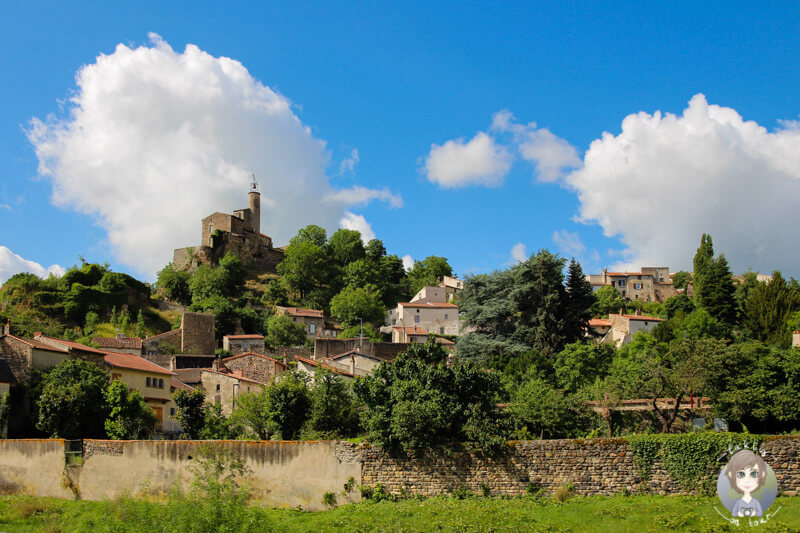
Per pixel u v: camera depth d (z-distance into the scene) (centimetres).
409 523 2492
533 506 2656
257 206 16625
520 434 3588
